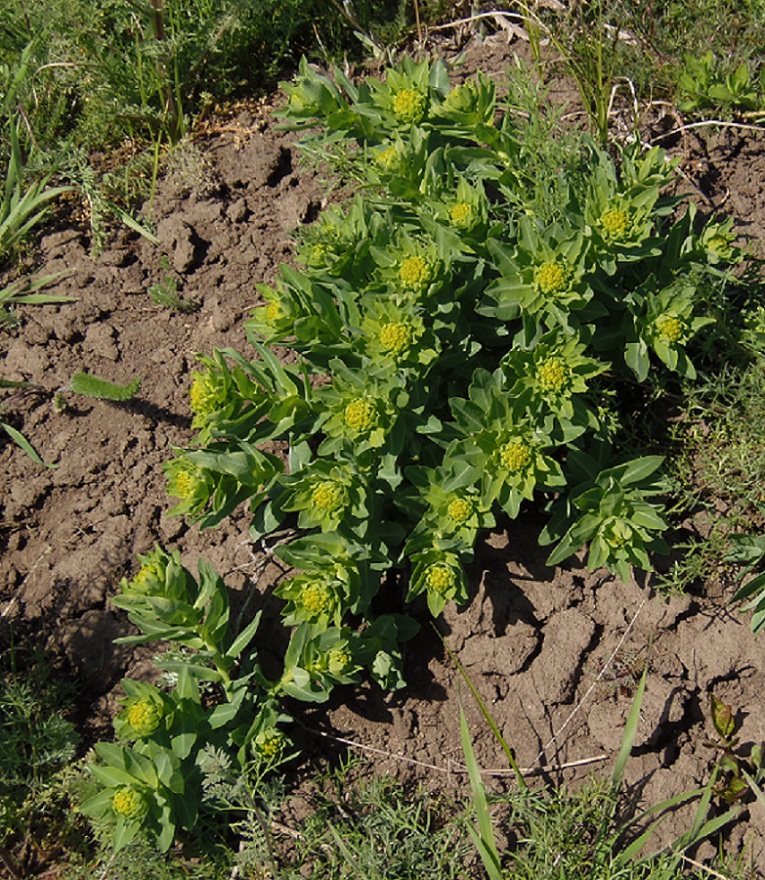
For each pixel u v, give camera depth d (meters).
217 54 1.13
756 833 0.83
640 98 1.07
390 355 0.83
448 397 0.90
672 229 0.91
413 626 0.86
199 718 0.83
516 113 1.05
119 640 0.82
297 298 0.86
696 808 0.84
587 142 0.94
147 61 1.10
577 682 0.87
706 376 0.90
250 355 0.99
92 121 1.10
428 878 0.80
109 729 0.88
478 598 0.88
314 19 1.16
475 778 0.78
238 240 1.04
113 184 1.07
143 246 1.05
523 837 0.84
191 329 1.01
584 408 0.84
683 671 0.87
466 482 0.82
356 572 0.83
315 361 0.90
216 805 0.81
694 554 0.89
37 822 0.86
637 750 0.86
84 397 0.98
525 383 0.83
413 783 0.86
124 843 0.78
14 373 1.00
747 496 0.88
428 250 0.84
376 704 0.87
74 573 0.93
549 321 0.85
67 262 1.04
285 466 0.92
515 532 0.90
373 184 0.95
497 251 0.84
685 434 0.92
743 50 1.06
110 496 0.96
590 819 0.82
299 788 0.85
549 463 0.82
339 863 0.82
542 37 1.11
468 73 1.12
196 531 0.94
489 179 0.95
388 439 0.85
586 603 0.88
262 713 0.82
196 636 0.84
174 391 0.99
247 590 0.91
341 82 1.00
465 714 0.87
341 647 0.83
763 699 0.87
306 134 1.09
